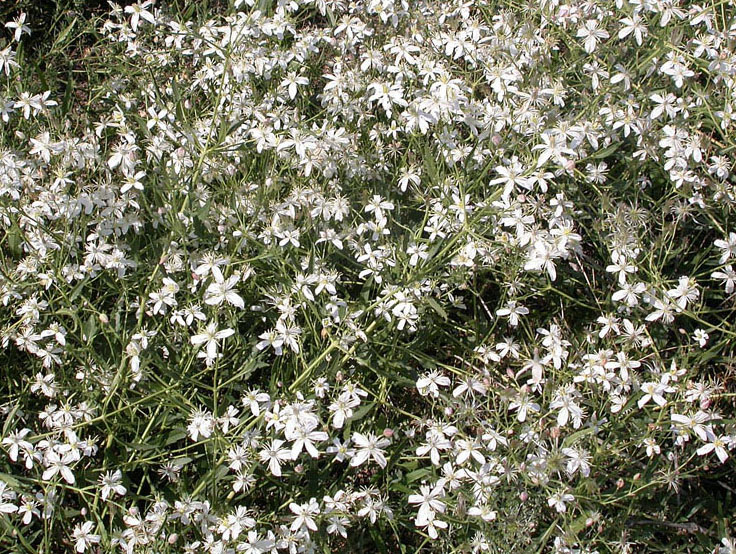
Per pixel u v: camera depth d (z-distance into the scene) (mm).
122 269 701
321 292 710
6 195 715
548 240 697
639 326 730
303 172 760
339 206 740
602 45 794
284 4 813
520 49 806
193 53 837
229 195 719
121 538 627
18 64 810
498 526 637
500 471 651
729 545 647
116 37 888
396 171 777
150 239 708
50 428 682
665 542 725
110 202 717
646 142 753
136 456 676
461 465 659
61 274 692
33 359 708
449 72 780
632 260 716
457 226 710
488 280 736
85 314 729
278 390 674
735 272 719
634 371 695
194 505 630
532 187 685
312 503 628
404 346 706
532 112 750
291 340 671
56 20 906
